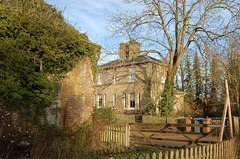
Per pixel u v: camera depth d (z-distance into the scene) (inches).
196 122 621.6
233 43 574.6
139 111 946.7
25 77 294.0
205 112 1085.1
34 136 301.7
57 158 241.0
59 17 386.6
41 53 315.3
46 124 335.9
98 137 370.9
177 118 721.6
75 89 399.9
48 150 259.6
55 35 335.3
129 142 366.3
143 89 946.7
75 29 404.2
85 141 338.0
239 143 307.6
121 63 717.3
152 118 760.3
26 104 308.3
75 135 367.6
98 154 291.9
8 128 273.3
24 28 289.3
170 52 757.9
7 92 271.4
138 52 710.5
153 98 890.1
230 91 697.6
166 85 792.9
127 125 365.7
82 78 418.0
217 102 967.6
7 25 271.3
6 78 273.3
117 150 328.2
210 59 615.8
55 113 354.6
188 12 698.8
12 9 285.7
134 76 1001.5
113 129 382.6
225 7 647.1
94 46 443.5
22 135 290.0
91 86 442.3
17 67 278.1
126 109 1005.2
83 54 414.3
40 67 315.3
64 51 352.8
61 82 370.9
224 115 252.4
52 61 335.0
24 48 288.2
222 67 599.2
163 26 740.0
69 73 388.5
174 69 765.9
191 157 173.6
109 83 1095.0
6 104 280.2
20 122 297.0
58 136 343.0
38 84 305.3
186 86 1185.4
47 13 343.0
